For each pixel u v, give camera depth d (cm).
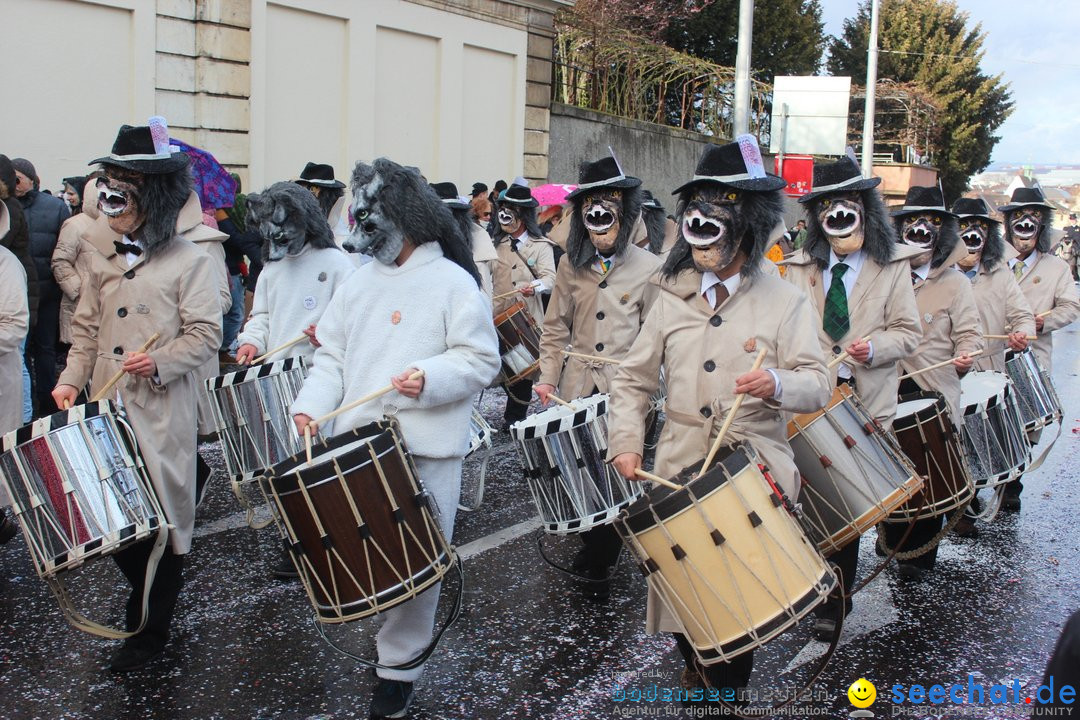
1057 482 788
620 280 561
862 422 425
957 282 611
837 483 418
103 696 402
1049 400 677
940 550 612
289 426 519
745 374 364
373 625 474
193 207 467
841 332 516
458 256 407
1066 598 535
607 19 2134
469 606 503
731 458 330
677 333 387
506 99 1617
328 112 1341
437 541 364
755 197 376
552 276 938
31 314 721
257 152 1252
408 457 361
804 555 334
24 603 491
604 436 473
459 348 389
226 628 468
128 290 456
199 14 1181
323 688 413
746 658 364
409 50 1439
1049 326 804
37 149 1069
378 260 401
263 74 1248
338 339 406
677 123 2328
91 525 365
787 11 2995
